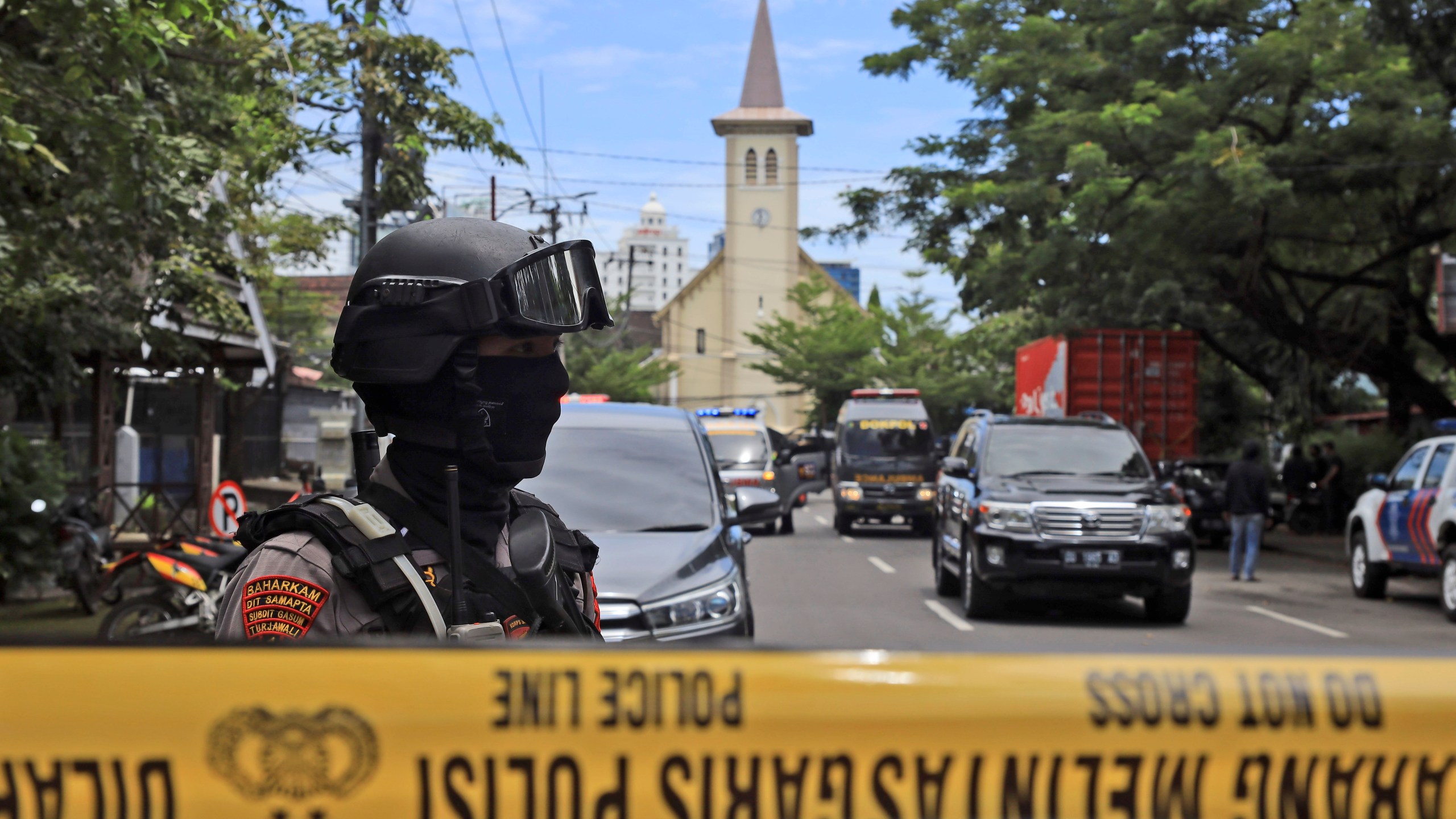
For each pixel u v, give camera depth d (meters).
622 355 58.03
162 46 6.79
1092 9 21.16
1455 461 12.18
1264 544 21.97
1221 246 19.67
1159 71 19.78
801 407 72.12
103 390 15.04
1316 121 17.73
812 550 19.80
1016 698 0.87
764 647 0.88
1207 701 0.87
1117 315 24.75
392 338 1.54
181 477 22.53
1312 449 25.16
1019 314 41.53
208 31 7.89
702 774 0.86
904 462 23.23
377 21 10.66
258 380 25.02
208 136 10.59
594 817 0.86
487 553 1.60
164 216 9.12
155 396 23.78
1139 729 0.86
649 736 0.86
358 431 1.82
